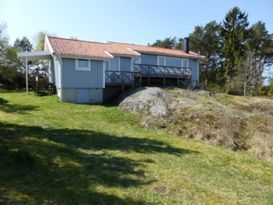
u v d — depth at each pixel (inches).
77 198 257.6
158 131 592.4
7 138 379.9
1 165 296.8
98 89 882.1
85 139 442.3
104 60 887.7
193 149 476.4
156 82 1165.7
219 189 322.0
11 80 1409.9
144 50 1158.3
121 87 962.7
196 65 1382.9
